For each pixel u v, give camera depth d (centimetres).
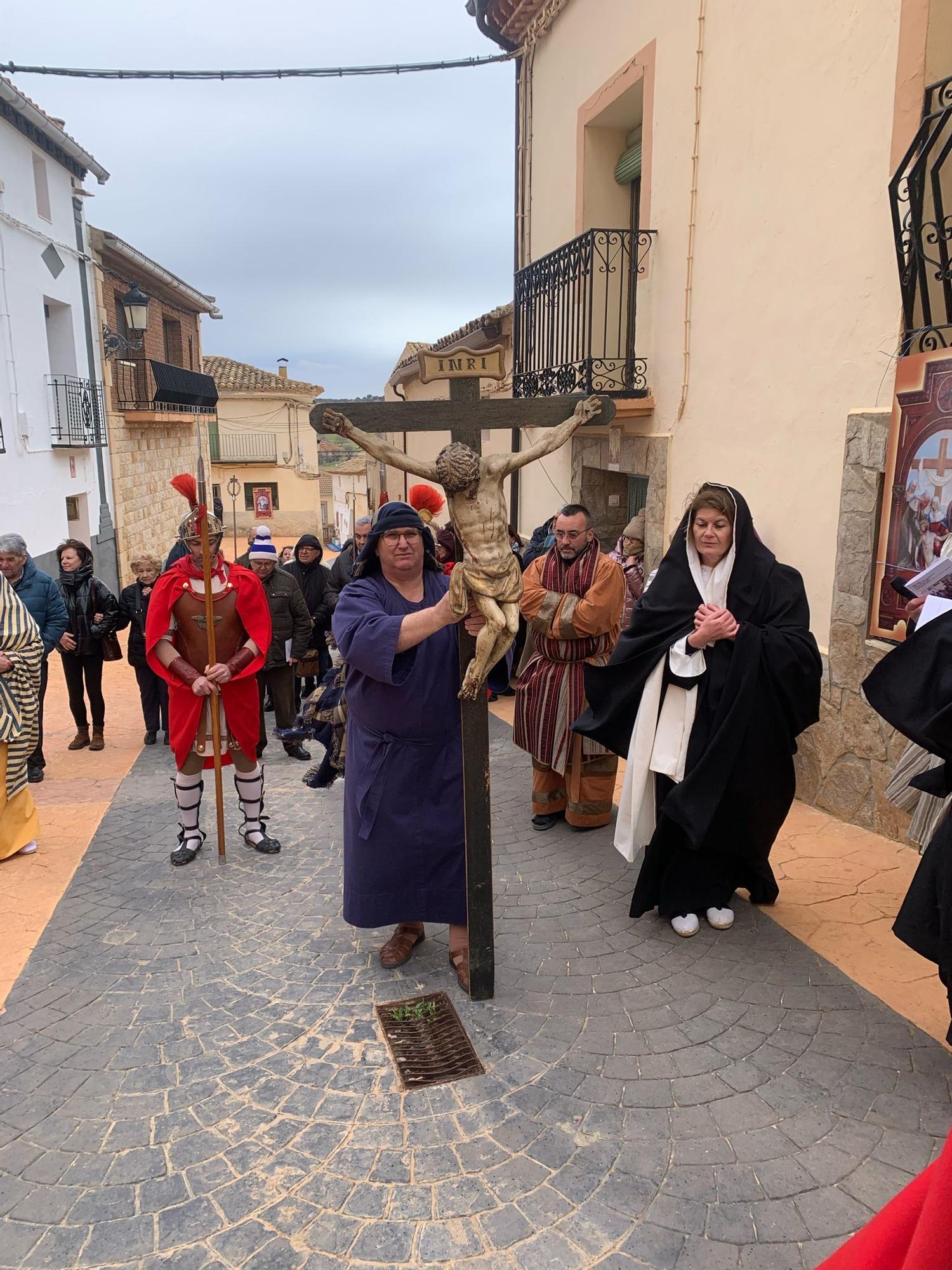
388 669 300
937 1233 116
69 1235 226
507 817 518
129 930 386
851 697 474
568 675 471
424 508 344
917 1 411
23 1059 296
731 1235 221
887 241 443
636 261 709
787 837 461
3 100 1172
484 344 1122
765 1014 311
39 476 1335
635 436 727
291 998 330
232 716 464
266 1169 246
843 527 476
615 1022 309
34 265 1326
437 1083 280
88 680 726
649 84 677
